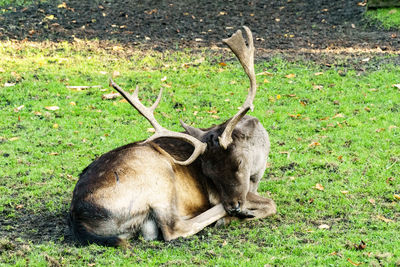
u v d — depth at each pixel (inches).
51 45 745.6
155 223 332.5
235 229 352.2
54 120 547.8
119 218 321.1
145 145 349.7
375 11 863.1
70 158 471.5
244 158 349.1
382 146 486.3
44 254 302.5
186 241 329.1
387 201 394.6
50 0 920.9
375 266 290.8
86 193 321.4
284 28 834.2
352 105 576.1
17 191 408.8
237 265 296.2
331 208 384.8
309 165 459.8
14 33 775.7
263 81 641.6
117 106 580.4
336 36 792.9
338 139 505.4
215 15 892.0
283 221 366.6
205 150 345.1
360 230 346.0
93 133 522.6
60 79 637.9
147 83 634.8
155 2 946.7
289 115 559.5
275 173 450.3
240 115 345.7
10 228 350.6
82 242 319.3
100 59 705.6
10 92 600.1
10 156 470.9
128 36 794.2
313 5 927.7
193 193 356.2
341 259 300.5
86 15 871.1
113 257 303.9
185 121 550.6
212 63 696.4
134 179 326.6
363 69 664.4
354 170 446.3
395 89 608.4
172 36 800.9
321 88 617.3
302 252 313.1
